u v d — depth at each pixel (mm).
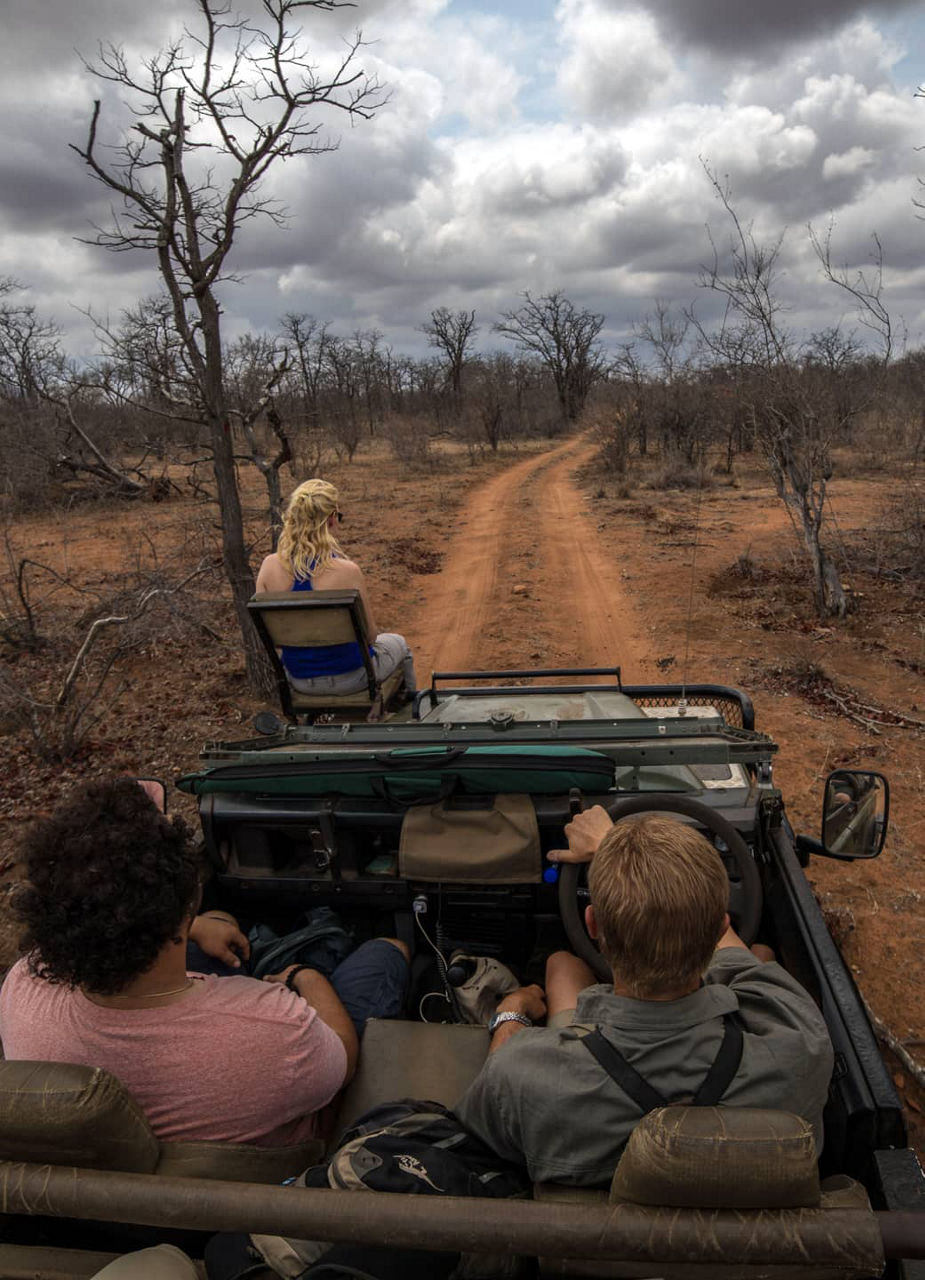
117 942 1601
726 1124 1247
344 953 2492
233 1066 1688
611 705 3654
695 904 1535
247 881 2730
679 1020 1595
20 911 1646
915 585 10969
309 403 54625
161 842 1685
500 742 2648
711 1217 1226
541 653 9297
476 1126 1681
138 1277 1460
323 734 2816
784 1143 1224
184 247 6676
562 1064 1590
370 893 2658
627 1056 1574
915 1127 3322
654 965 1553
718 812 2529
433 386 83250
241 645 9539
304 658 3904
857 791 2547
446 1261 1490
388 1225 1270
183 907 1690
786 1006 1691
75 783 6527
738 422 22734
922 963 4203
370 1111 1845
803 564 12438
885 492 19328
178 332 6816
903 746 6539
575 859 2297
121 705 8094
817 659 8531
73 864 1607
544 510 19891
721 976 1873
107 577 13227
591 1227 1231
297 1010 1809
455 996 2391
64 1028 1692
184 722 7551
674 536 15445
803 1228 1208
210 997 1745
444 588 12414
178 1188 1338
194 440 8992
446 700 4062
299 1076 1757
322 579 3865
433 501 22453
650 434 32656
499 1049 1687
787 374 9914
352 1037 2086
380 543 15742
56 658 9641
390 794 2508
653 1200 1252
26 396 23641
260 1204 1305
